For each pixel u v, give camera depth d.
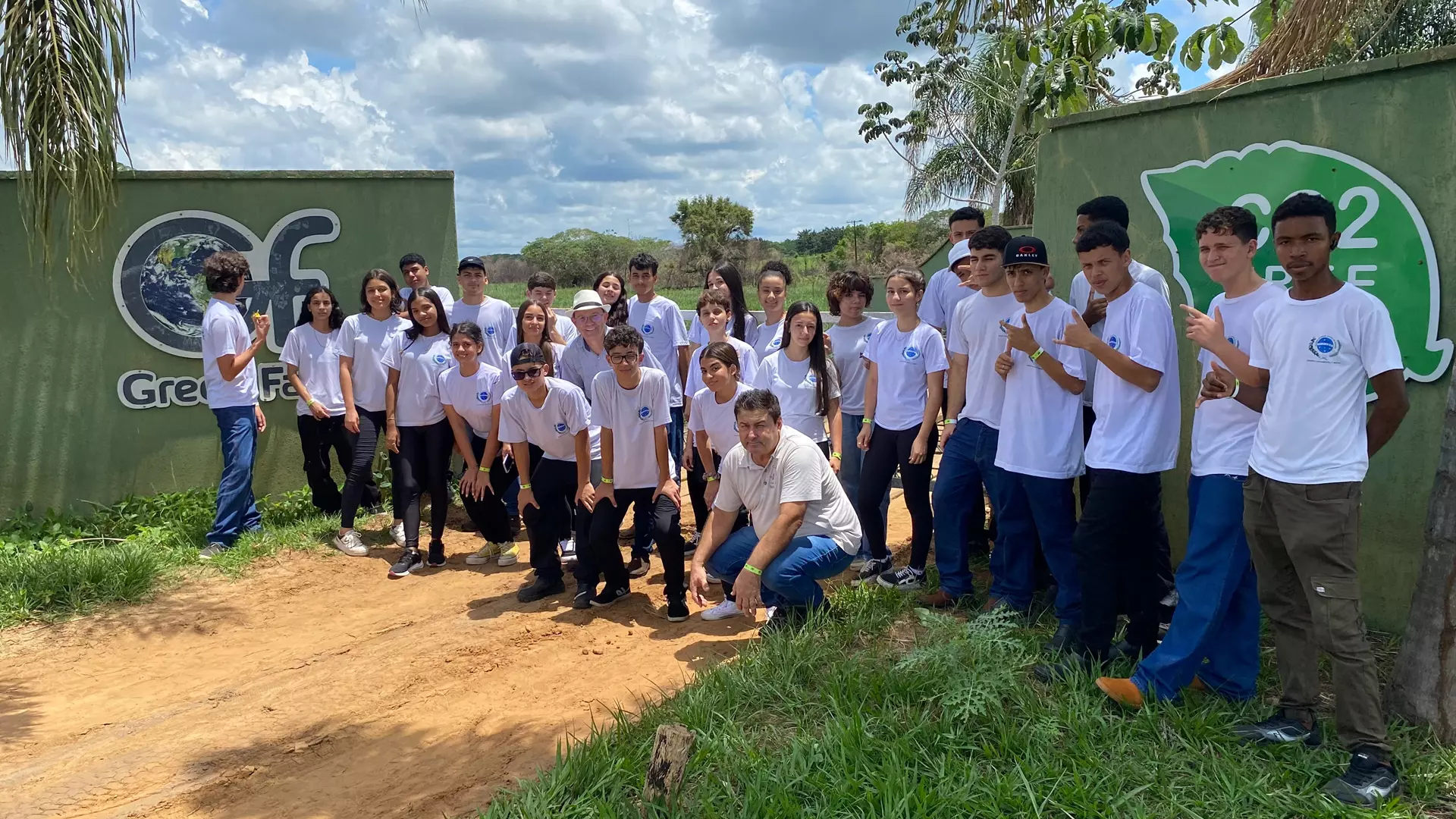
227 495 6.68
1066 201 5.61
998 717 3.50
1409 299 4.21
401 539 6.83
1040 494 4.25
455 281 8.56
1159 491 4.02
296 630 5.45
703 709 3.75
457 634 5.25
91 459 7.64
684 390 6.94
